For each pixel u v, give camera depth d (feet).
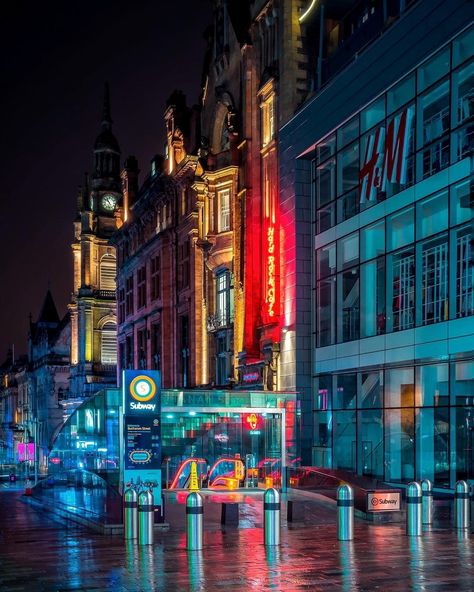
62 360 343.05
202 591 39.11
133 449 65.98
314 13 127.85
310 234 123.34
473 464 92.89
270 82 131.44
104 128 312.71
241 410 96.07
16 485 230.48
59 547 55.42
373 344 104.99
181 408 94.22
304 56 128.16
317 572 43.96
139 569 45.57
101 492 69.10
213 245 153.89
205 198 157.58
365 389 112.98
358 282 110.32
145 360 210.79
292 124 124.98
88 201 309.22
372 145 103.71
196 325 167.94
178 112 189.26
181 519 71.26
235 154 146.10
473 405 86.79
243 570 44.86
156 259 203.41
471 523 64.08
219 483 98.17
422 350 94.22
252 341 134.82
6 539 61.05
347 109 109.81
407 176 102.17
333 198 117.29
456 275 90.63
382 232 105.29
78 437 85.25
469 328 85.87
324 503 79.25
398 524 66.13
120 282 246.88
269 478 97.40
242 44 142.20
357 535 59.36
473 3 83.56
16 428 410.31
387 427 102.89
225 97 153.07
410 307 102.32
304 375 120.88
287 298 124.36
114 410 68.80
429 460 96.22
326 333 119.65
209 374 161.48
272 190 131.64
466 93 94.32
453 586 40.01
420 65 94.84
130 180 242.37
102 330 295.89
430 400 98.17
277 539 54.80
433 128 101.35
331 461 114.21
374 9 118.32
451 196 89.45
